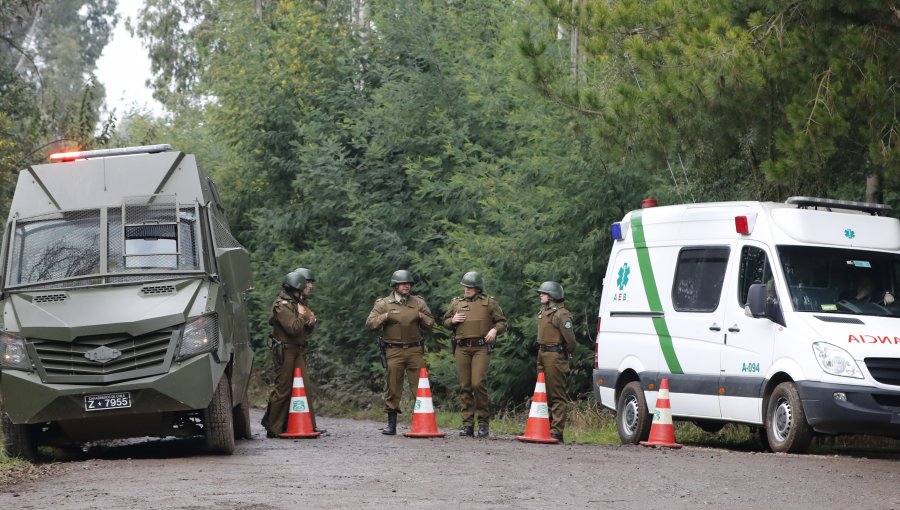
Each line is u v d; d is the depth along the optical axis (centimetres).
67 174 1397
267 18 4228
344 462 1215
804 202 1498
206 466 1170
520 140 2548
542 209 2214
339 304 2817
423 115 2708
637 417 1593
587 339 2170
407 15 2783
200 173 1447
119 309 1261
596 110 1728
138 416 1258
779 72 1527
